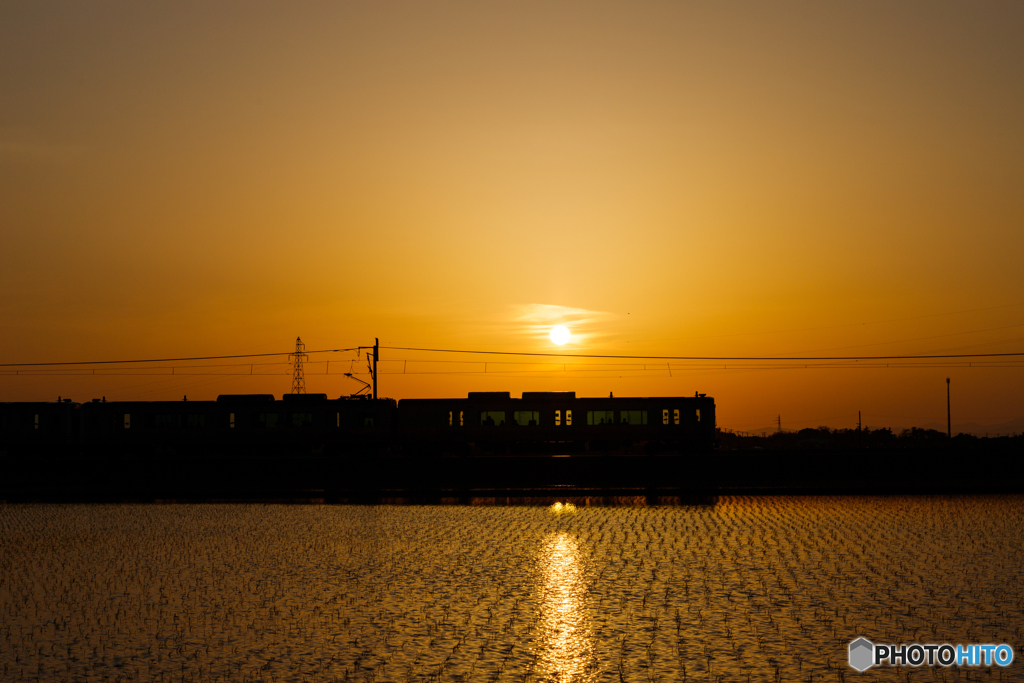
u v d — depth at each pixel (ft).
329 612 74.84
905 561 96.63
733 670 57.93
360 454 234.58
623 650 62.59
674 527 126.52
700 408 231.71
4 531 129.18
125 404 236.22
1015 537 114.01
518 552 105.29
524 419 232.53
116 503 170.91
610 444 231.30
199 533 124.67
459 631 68.18
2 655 62.59
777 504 157.69
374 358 241.76
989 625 68.85
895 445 360.69
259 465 205.98
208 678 57.00
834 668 58.39
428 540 115.96
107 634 68.08
